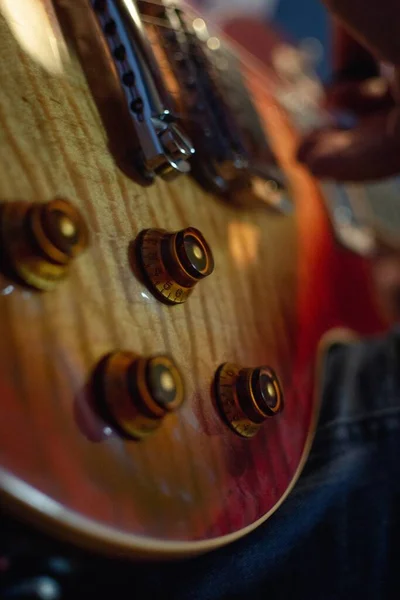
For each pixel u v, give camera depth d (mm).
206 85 414
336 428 421
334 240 526
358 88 549
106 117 351
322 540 375
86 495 293
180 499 320
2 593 290
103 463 301
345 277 519
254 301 403
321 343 451
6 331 293
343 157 486
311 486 394
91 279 319
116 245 333
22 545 288
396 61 381
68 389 301
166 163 354
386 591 374
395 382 458
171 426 328
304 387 415
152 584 337
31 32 340
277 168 459
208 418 344
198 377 347
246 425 352
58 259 300
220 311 374
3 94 319
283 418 389
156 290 338
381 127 477
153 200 359
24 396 291
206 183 398
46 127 327
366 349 480
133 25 363
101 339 315
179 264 337
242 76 490
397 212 716
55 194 319
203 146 393
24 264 296
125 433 308
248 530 338
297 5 1016
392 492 403
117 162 348
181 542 312
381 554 381
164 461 320
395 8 363
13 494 279
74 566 299
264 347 396
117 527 296
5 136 313
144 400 304
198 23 447
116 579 327
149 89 357
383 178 494
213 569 351
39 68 336
